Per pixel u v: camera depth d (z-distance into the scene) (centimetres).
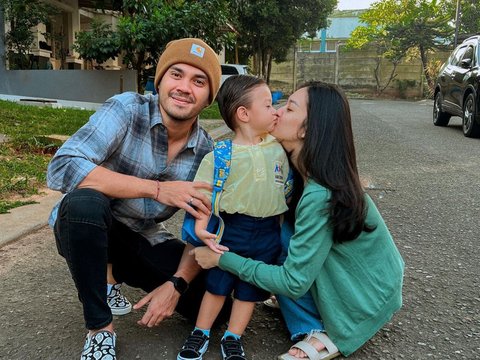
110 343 168
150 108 187
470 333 199
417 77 2538
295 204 182
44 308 215
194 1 973
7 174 411
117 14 1477
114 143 179
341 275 175
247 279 170
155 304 177
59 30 1409
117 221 189
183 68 177
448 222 347
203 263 174
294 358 173
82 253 160
